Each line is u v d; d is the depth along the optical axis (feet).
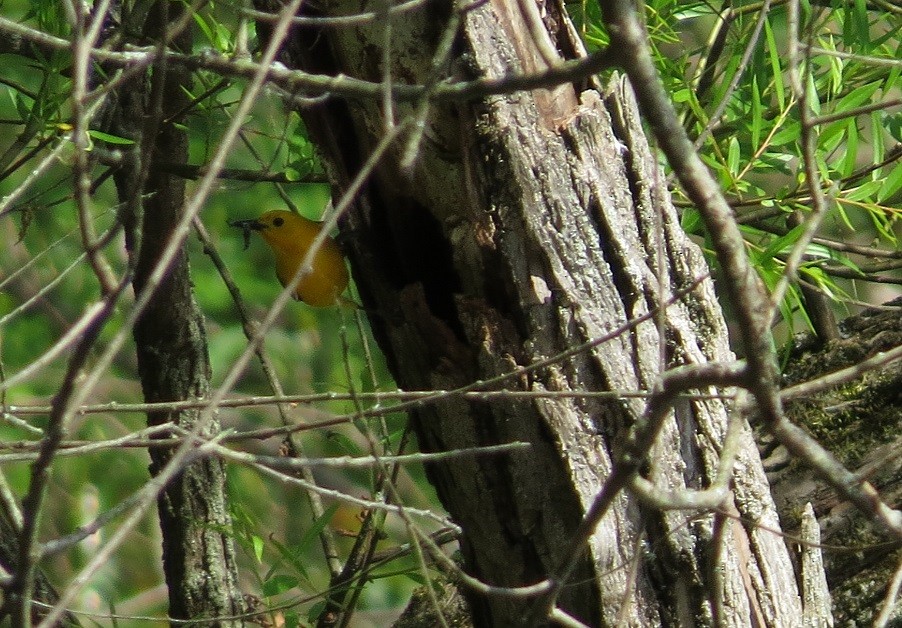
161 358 25.25
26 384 38.22
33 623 19.93
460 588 21.26
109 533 39.47
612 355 15.93
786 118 22.38
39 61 22.17
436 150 16.31
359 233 17.78
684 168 11.28
